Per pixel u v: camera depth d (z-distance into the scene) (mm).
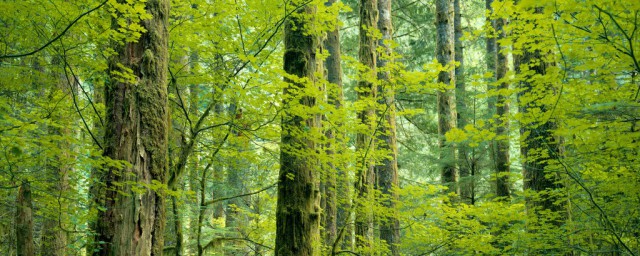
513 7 4402
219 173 8445
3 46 5020
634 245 6059
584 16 3920
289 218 5191
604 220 5883
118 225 3922
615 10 3652
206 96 5887
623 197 5727
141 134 4062
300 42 5496
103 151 4094
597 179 5879
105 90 4234
